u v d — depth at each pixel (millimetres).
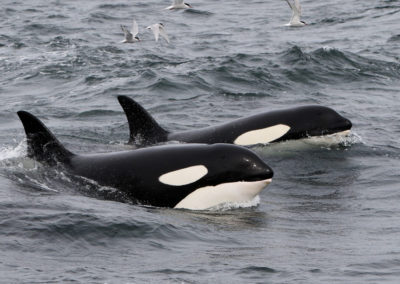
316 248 47562
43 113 90125
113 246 46688
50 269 42125
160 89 101000
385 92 103062
